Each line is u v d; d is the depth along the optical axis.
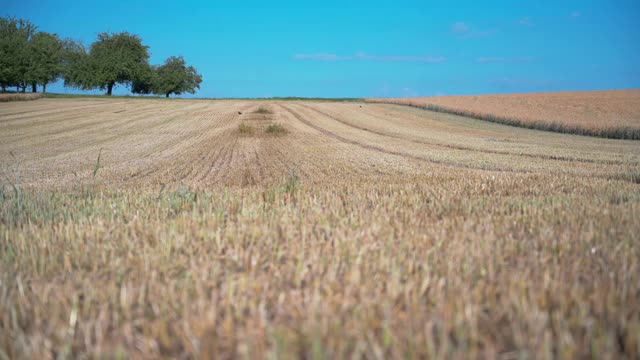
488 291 3.00
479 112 51.25
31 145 27.44
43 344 2.50
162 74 100.44
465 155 21.73
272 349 2.31
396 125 42.06
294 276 3.48
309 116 48.44
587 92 70.94
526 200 7.12
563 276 3.27
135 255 4.09
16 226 5.81
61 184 13.73
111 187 12.64
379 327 2.62
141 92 99.88
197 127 37.75
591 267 3.66
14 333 2.64
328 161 19.45
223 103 68.31
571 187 9.41
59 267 3.91
